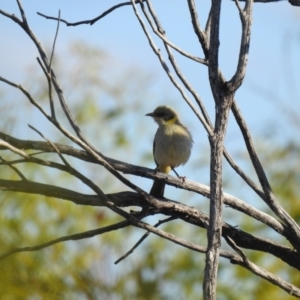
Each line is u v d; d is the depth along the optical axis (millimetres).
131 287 16625
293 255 8531
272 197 8133
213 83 7273
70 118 7770
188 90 7672
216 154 7129
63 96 7715
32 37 7535
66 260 15516
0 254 7008
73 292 15531
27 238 14109
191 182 8656
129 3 8578
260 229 16234
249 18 7430
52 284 14602
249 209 8375
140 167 8508
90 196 7922
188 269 16969
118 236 16797
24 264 13641
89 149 7297
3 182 7707
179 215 8445
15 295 12500
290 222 8242
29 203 14859
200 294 16969
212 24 7324
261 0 8828
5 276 6613
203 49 7660
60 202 15742
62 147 8094
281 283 7992
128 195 8336
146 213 8422
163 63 7637
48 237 15117
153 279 16766
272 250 8531
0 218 13492
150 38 7691
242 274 16578
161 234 7781
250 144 8000
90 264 16062
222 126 7211
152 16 8062
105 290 16078
